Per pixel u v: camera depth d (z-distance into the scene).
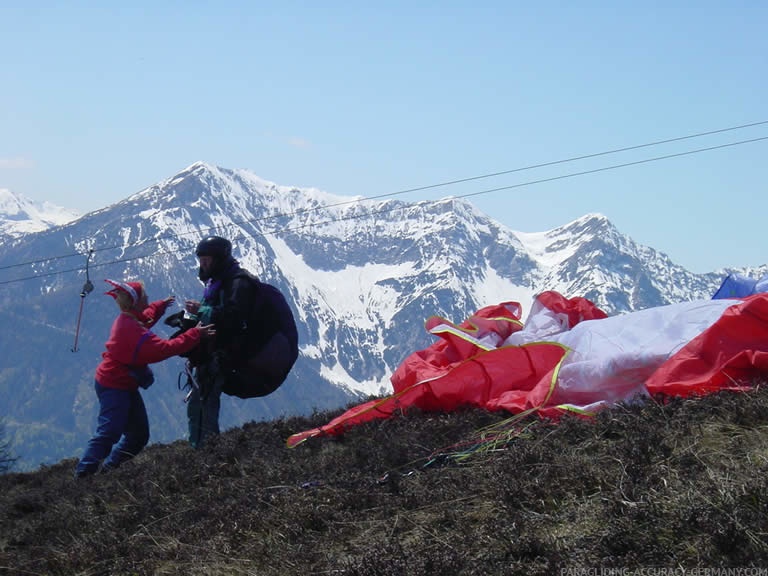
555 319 10.94
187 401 10.80
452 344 11.02
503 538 5.39
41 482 11.74
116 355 10.96
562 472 6.23
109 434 11.09
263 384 10.71
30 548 7.71
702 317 8.75
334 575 5.49
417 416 9.48
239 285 10.52
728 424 6.66
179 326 11.02
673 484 5.60
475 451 7.52
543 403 8.46
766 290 11.30
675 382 8.06
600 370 8.60
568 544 5.18
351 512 6.67
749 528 4.76
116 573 6.59
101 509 8.59
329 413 11.25
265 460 8.96
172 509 7.92
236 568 6.07
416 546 5.70
